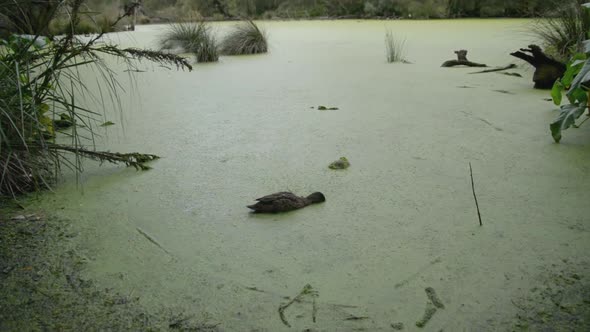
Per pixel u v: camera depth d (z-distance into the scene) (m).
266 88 4.71
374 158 2.74
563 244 1.82
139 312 1.53
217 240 1.94
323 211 2.15
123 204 2.26
